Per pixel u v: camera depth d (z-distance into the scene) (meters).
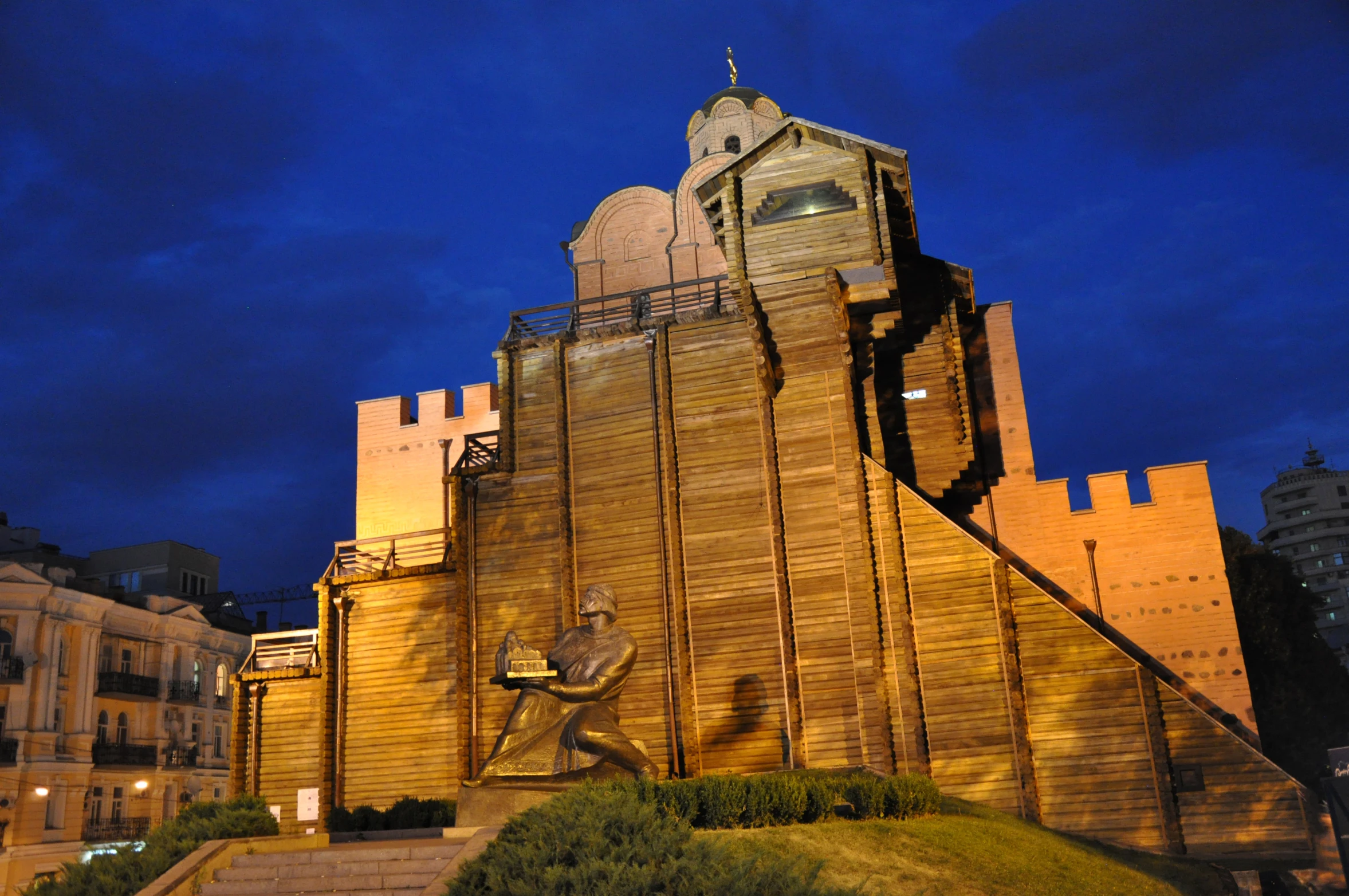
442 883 14.44
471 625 29.47
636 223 38.59
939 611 26.17
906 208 30.25
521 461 30.25
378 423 39.88
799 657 26.56
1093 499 31.84
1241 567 39.12
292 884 16.03
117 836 48.88
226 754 57.88
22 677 45.44
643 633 27.77
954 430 30.97
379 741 30.55
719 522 27.92
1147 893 19.41
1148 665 30.23
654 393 29.44
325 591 32.00
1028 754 24.73
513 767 18.50
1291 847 23.08
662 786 17.38
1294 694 37.16
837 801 20.05
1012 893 17.05
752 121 41.41
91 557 61.94
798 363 28.53
